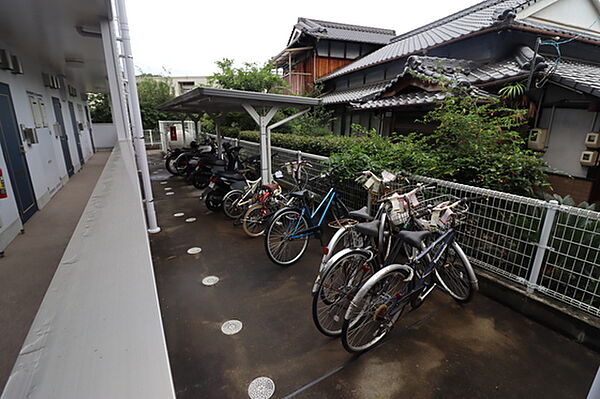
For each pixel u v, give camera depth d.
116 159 2.47
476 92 3.51
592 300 2.07
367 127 7.84
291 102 4.61
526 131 4.14
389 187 3.31
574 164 3.76
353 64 10.92
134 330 0.52
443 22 9.52
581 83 3.36
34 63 5.38
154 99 16.14
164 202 5.51
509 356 1.97
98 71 6.82
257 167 6.54
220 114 7.56
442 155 3.19
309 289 2.77
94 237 0.91
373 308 2.00
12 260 3.18
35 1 2.85
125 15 3.29
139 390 0.41
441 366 1.90
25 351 0.46
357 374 1.84
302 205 3.36
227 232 4.09
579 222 2.21
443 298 2.60
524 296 2.33
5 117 3.94
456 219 2.31
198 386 1.75
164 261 3.28
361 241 2.51
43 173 5.20
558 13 6.57
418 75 4.09
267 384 1.76
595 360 1.93
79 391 0.39
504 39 5.11
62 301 0.59
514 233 2.47
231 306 2.50
